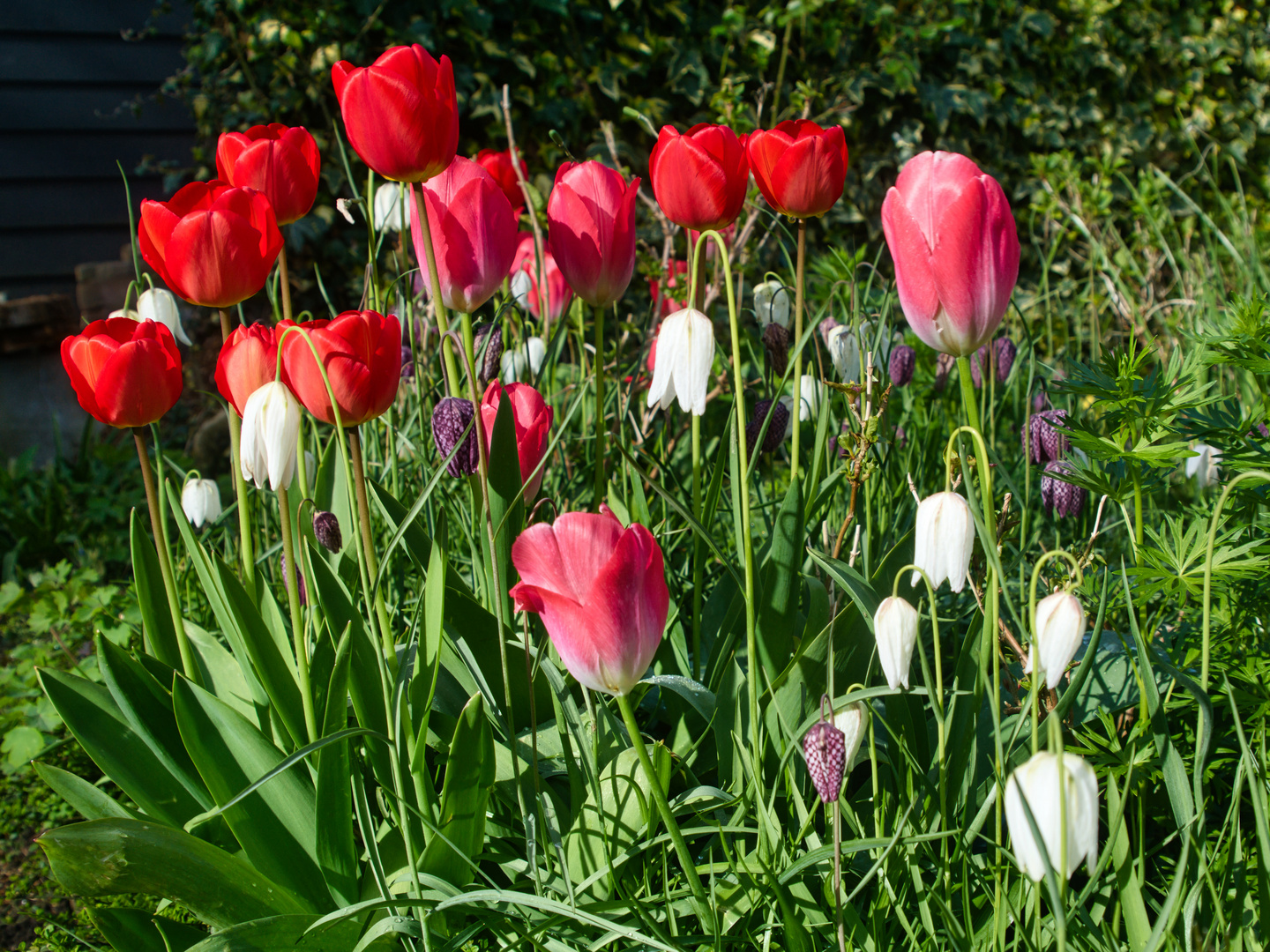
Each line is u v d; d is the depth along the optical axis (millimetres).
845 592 1527
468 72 4383
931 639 1654
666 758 1315
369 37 4328
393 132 1302
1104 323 4035
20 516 3941
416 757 1349
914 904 1345
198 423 4781
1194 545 1423
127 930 1345
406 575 2166
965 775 1336
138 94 5609
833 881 1263
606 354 2883
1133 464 1387
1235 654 1442
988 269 1059
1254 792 1082
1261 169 6059
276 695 1499
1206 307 3221
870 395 1486
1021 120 5328
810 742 996
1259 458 1357
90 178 5629
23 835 2146
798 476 1381
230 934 1218
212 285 1412
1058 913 832
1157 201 4238
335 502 1771
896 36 4926
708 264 2545
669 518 1938
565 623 1025
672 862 1492
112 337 1461
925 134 5227
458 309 1583
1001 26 5270
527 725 1577
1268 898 1076
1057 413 1645
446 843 1294
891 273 3971
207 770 1360
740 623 1521
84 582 3301
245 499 1609
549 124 4508
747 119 3238
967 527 1088
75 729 1425
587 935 1318
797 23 4691
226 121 4473
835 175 1439
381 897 1353
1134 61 5711
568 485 2148
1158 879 1391
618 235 1555
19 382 5016
